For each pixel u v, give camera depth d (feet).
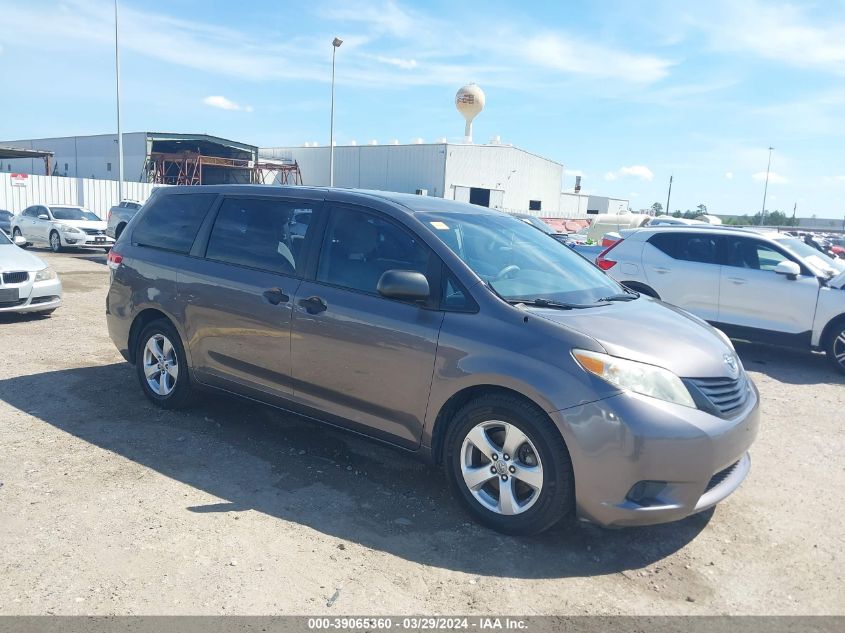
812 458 16.44
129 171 138.82
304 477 13.93
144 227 18.35
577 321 11.87
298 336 14.14
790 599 10.31
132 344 18.25
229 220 16.44
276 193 15.84
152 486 13.15
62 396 18.51
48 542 10.90
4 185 91.66
